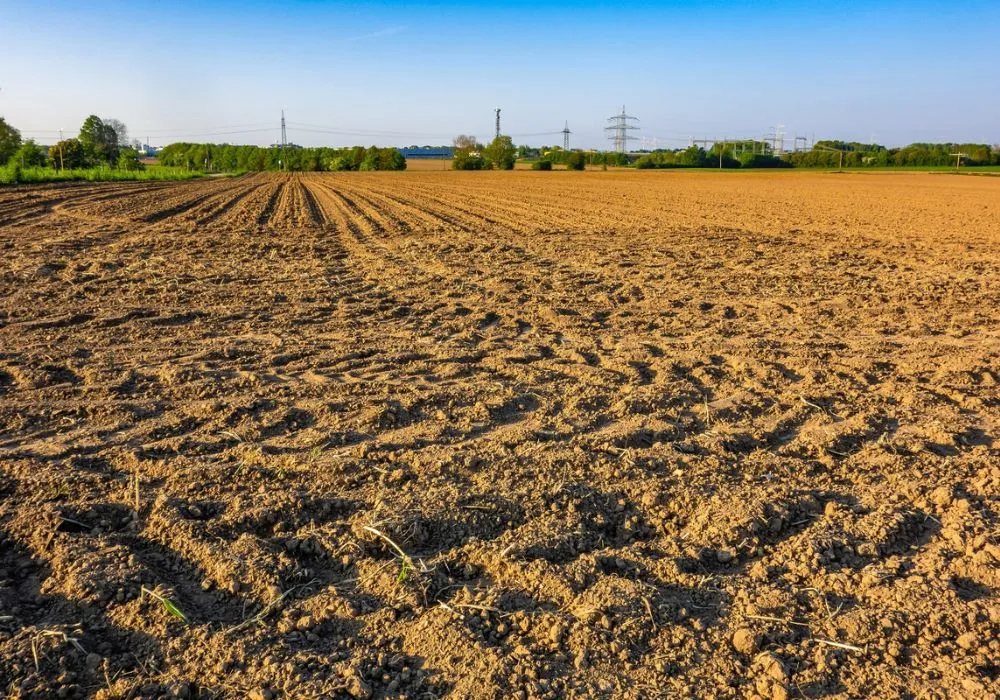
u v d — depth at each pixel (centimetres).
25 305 816
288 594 294
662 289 992
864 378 593
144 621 274
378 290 956
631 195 3334
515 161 11381
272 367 604
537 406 517
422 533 338
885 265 1221
